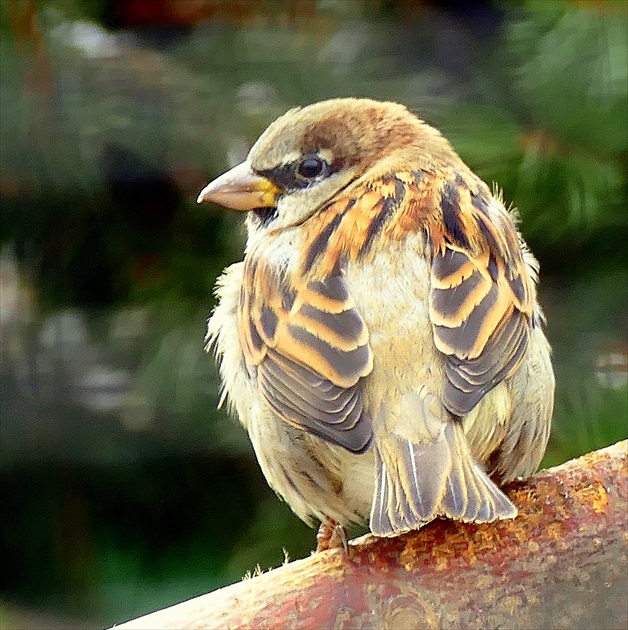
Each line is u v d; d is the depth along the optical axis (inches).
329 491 276.8
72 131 431.5
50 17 434.0
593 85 401.7
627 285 432.5
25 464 464.1
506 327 265.1
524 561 247.8
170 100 433.7
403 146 309.9
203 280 452.4
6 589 469.4
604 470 256.1
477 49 427.8
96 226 455.8
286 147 314.2
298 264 275.7
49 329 463.2
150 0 439.8
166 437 453.4
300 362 262.2
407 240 273.0
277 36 440.1
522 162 403.2
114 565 462.6
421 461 245.0
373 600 245.4
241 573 448.1
